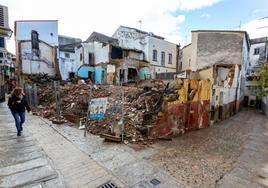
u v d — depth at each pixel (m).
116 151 5.64
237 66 18.53
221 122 13.34
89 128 7.69
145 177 4.28
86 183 3.90
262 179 4.69
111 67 24.84
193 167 5.01
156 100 9.60
